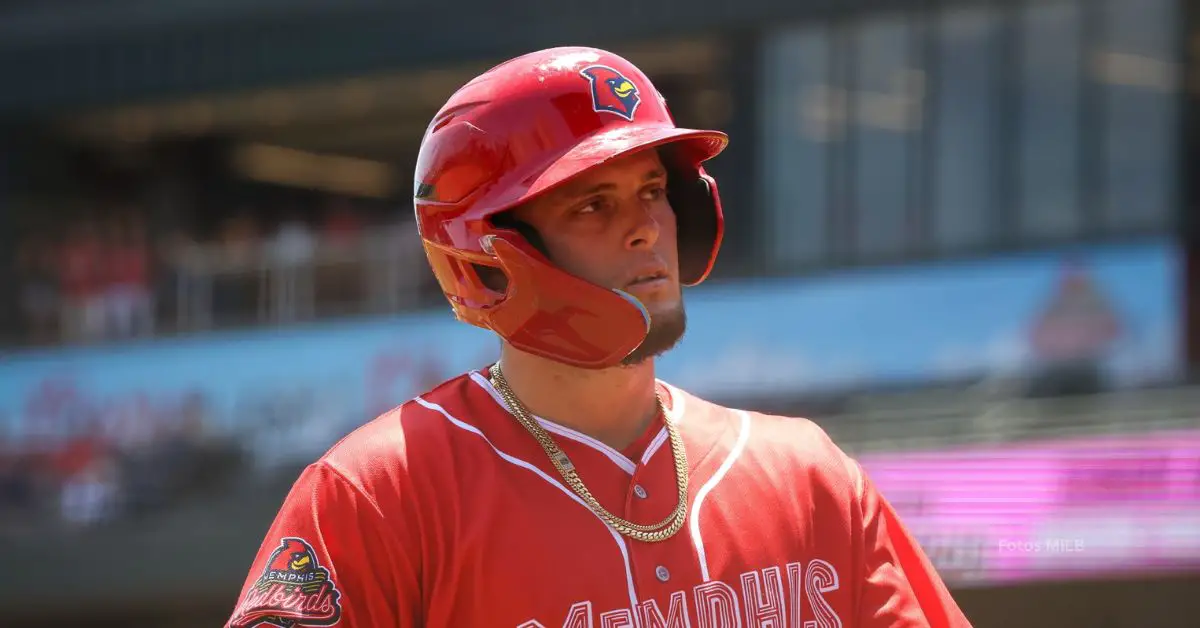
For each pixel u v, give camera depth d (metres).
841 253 43.69
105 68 59.12
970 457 29.02
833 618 7.61
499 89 7.68
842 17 44.12
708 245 8.53
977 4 41.94
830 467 7.99
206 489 40.66
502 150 7.56
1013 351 35.78
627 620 7.12
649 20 47.38
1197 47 38.59
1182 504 26.92
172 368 41.69
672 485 7.60
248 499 39.72
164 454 41.38
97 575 41.09
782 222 44.91
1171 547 26.84
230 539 39.50
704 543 7.45
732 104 46.19
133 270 53.50
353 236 57.34
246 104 59.34
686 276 8.66
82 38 59.34
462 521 7.22
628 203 7.54
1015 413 32.19
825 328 36.72
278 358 40.41
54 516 42.25
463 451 7.49
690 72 47.72
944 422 31.94
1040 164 40.75
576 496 7.41
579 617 7.08
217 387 41.12
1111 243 37.44
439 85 56.34
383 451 7.45
